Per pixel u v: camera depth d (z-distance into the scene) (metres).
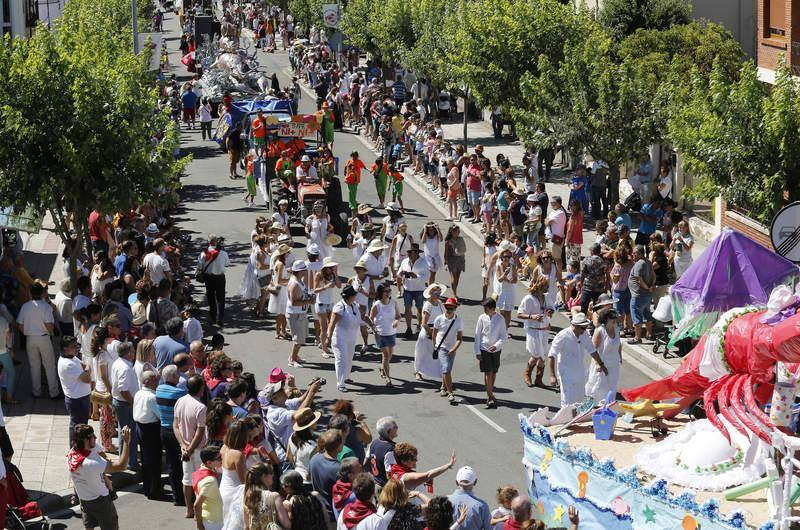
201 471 13.79
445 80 45.06
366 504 12.50
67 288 21.27
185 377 16.31
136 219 26.67
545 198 29.27
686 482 13.70
